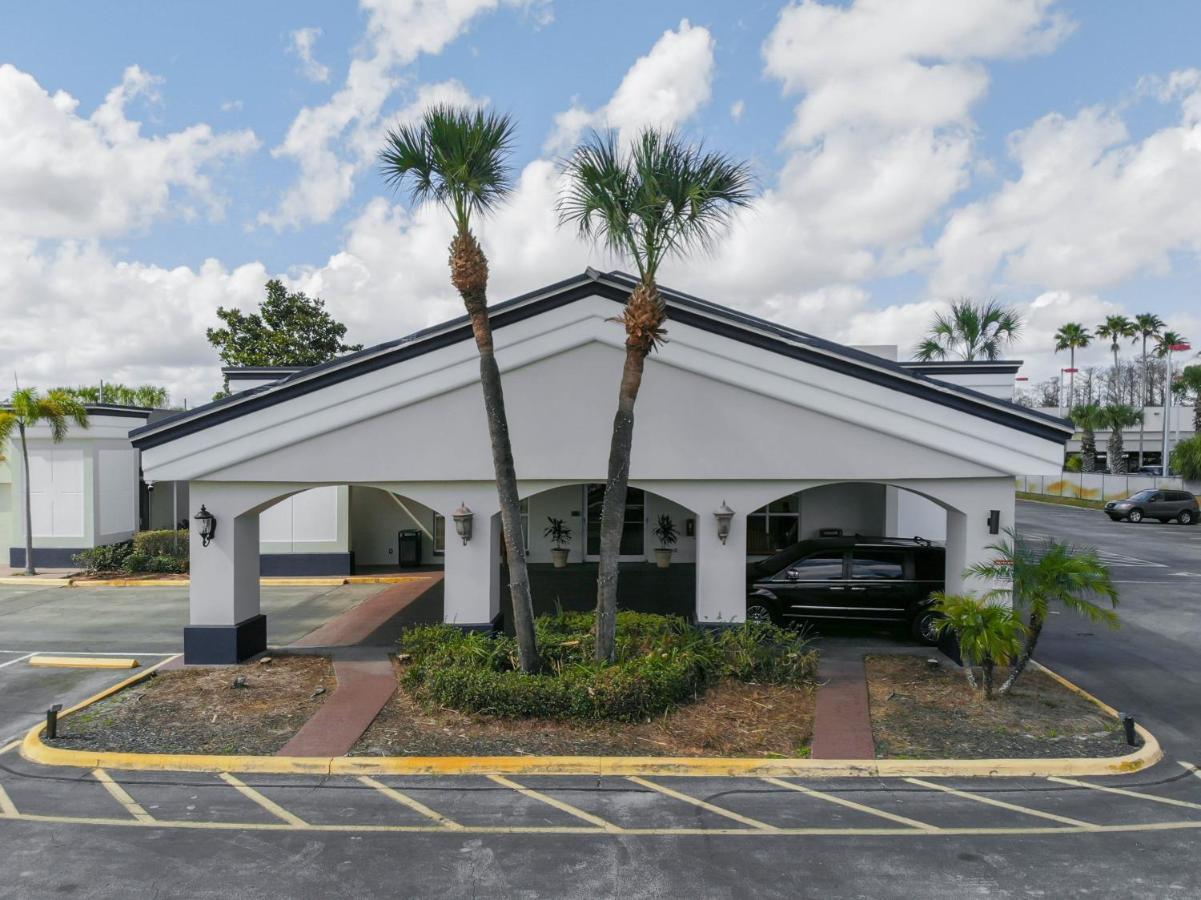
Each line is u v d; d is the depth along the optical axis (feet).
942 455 38.11
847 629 46.29
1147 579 67.26
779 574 44.52
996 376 60.85
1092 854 21.20
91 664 39.96
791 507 68.23
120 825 22.94
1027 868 20.48
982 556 38.45
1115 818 23.35
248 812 23.81
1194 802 24.48
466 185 30.78
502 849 21.52
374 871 20.36
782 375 38.22
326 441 38.60
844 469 38.37
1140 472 191.01
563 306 38.19
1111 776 26.48
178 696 33.81
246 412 38.29
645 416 38.45
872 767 26.61
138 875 20.16
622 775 26.50
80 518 71.05
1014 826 22.82
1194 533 104.99
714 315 37.93
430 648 36.19
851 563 43.96
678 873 20.24
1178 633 46.91
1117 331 219.82
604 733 29.14
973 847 21.58
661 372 38.45
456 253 30.86
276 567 67.31
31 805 24.30
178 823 23.07
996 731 29.63
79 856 21.12
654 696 30.53
